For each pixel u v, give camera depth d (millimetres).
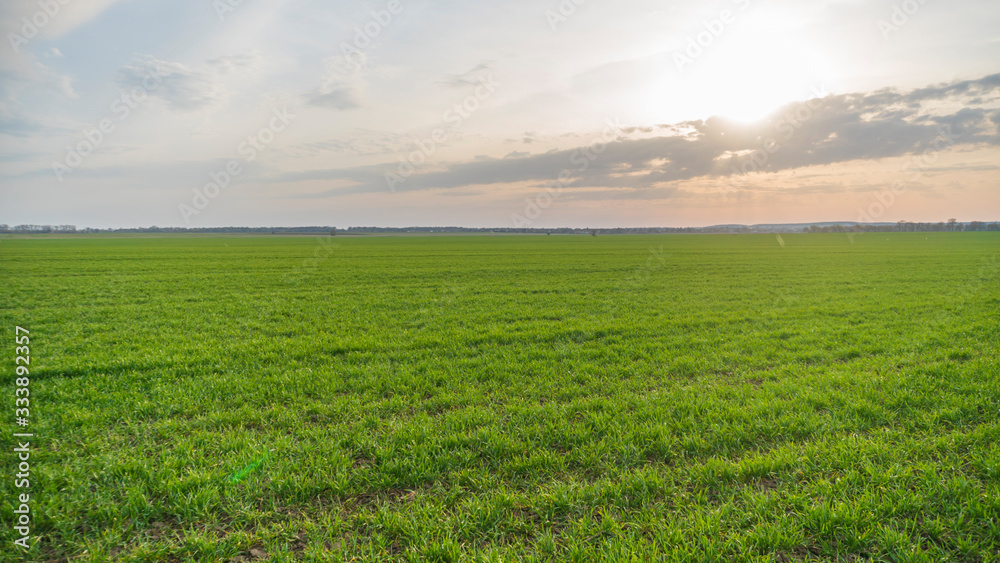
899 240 84188
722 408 7082
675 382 8664
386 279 29312
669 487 4906
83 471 5270
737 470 5156
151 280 28188
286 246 78375
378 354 10914
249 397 7836
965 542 3938
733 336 12695
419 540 4137
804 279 27797
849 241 81500
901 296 20516
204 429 6449
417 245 82062
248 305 18797
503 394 7992
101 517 4516
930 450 5594
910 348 10906
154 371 9336
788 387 8055
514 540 4191
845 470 5129
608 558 3797
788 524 4262
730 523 4309
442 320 15602
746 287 24547
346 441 6113
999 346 10953
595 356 10750
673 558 3797
